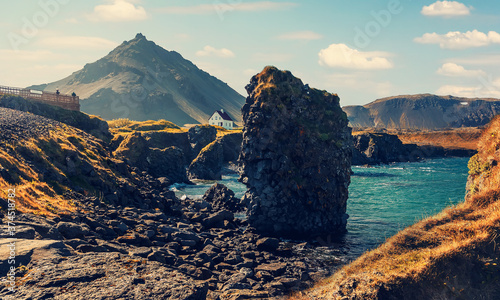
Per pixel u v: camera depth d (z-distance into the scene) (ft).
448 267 47.47
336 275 59.47
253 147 153.48
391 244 55.98
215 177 332.80
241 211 185.98
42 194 102.47
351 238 142.41
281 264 102.68
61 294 46.01
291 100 159.53
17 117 165.78
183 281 54.08
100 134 262.26
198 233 123.85
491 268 46.42
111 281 51.24
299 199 151.64
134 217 119.44
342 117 170.09
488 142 77.00
